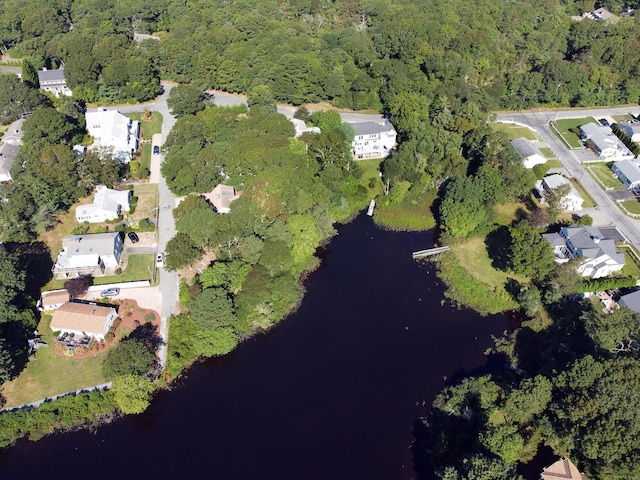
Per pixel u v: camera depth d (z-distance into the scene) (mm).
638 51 195375
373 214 144750
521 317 115812
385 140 163500
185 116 162250
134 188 149375
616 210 143125
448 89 177625
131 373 97125
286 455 90938
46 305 112875
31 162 143250
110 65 186625
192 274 121750
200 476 87875
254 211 122938
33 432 92812
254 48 199125
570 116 189125
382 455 91000
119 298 116438
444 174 146875
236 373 104438
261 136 149875
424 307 119062
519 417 89000
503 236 133500
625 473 76188
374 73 188750
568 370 88062
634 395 81500
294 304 118812
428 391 101000
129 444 92375
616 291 118062
